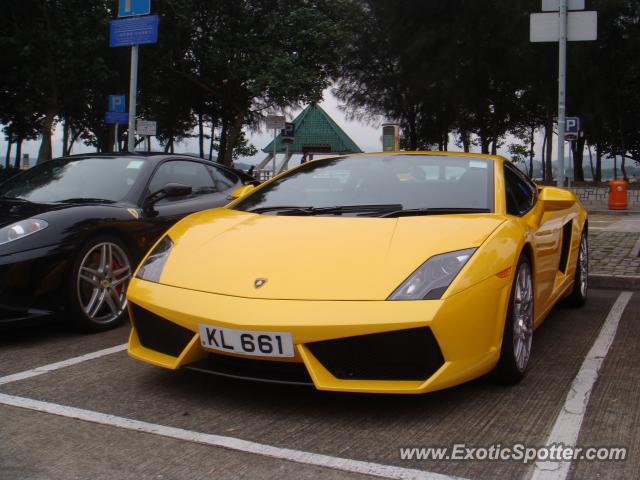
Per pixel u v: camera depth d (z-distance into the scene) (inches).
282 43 1053.2
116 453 95.0
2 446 97.4
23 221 160.7
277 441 99.5
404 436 101.6
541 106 1332.4
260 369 111.6
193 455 94.4
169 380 129.8
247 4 1044.5
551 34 317.7
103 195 192.1
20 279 153.5
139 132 529.3
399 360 104.0
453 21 1132.5
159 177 205.5
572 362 144.9
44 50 843.4
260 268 115.3
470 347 108.2
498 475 88.2
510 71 1148.5
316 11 1039.6
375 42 1337.4
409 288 106.3
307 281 110.0
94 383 128.3
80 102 1019.3
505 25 1087.6
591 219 597.3
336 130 1222.3
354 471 89.2
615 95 1311.5
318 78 1039.0
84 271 168.2
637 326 183.6
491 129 1414.9
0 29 847.1
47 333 171.6
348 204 142.7
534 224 144.6
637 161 1814.7
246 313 106.8
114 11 847.1
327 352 104.9
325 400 117.6
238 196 167.8
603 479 87.1
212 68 1049.5
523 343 130.3
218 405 115.3
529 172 1828.2
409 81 1222.9
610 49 1216.8
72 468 90.1
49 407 114.2
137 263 183.9
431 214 131.8
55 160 218.7
